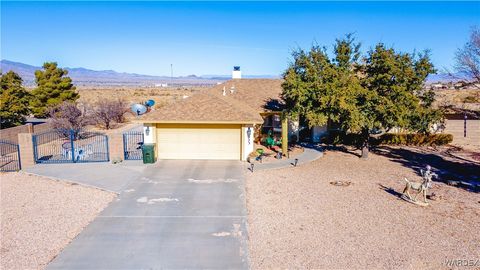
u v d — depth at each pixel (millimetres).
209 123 21688
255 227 12445
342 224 12695
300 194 16031
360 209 14195
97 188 16891
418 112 20750
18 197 15711
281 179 18453
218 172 19547
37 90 41656
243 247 10984
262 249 10867
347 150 26141
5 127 30438
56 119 31781
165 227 12445
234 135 22328
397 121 20281
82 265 9938
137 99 75875
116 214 13594
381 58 20469
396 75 20125
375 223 12797
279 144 26641
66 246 11047
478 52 25812
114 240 11453
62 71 43062
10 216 13492
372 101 20688
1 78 31109
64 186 17297
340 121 22234
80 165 21078
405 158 23828
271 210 14055
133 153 24188
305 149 25891
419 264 10039
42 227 12469
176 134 22344
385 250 10805
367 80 21078
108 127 39156
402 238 11609
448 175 19516
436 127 29828
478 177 19109
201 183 17547
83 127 35250
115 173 19281
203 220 13055
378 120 21094
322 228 12352
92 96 89250
